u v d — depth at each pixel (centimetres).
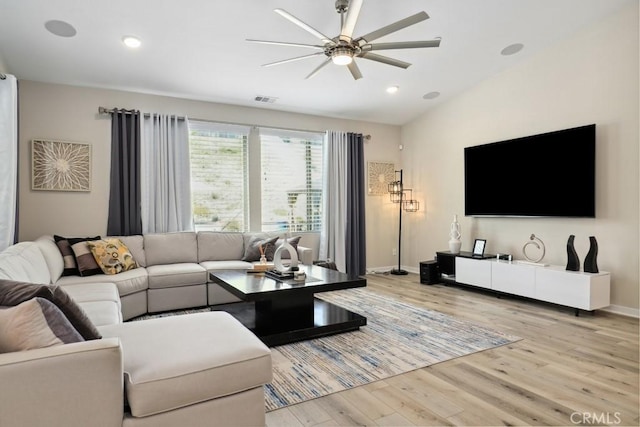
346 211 602
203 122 501
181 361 160
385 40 396
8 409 125
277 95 503
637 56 367
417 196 632
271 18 343
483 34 401
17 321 134
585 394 222
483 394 223
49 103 423
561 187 422
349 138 607
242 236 499
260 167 545
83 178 436
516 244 481
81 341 147
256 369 171
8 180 324
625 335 321
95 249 376
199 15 333
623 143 378
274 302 322
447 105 571
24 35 339
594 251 375
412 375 248
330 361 271
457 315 383
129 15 326
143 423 147
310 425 193
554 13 375
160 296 391
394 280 570
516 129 476
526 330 335
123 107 459
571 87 419
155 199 466
